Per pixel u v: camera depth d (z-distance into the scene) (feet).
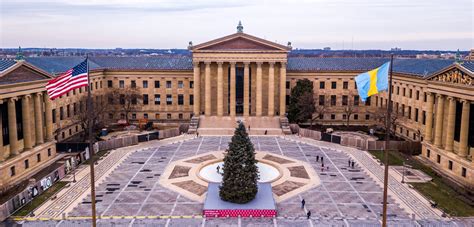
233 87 357.00
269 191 189.47
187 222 161.38
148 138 312.29
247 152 175.01
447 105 238.89
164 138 321.73
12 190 203.00
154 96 397.80
